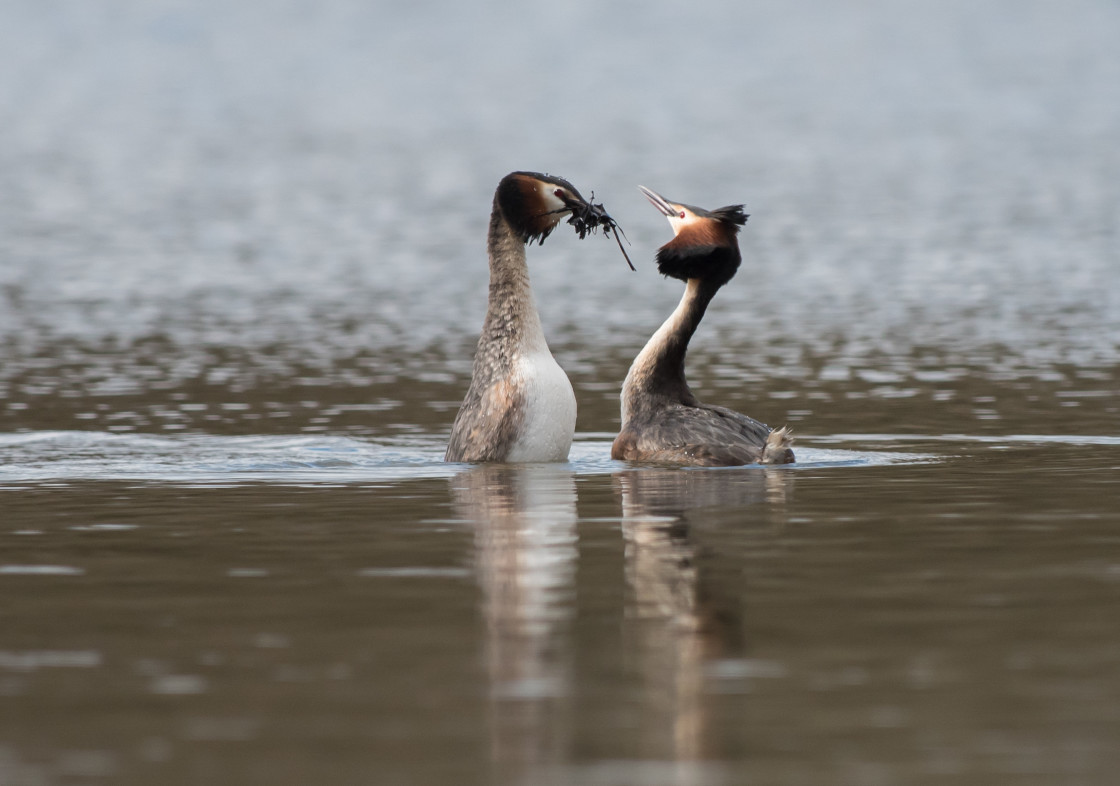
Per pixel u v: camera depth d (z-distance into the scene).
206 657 7.67
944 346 23.45
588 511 11.31
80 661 7.62
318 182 58.81
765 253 38.50
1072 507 11.34
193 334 25.59
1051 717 6.76
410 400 18.78
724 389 19.55
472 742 6.52
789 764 6.28
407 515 11.23
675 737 6.57
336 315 28.41
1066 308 28.03
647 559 9.70
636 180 56.47
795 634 8.02
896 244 39.69
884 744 6.48
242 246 40.84
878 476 12.80
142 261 37.53
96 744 6.52
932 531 10.52
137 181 58.97
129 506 11.68
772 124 82.25
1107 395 18.34
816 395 18.86
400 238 42.53
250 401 18.67
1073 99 92.75
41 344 24.17
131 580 9.26
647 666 7.49
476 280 34.06
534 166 62.47
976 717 6.77
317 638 7.98
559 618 8.35
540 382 13.60
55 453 14.57
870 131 77.56
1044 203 48.69
